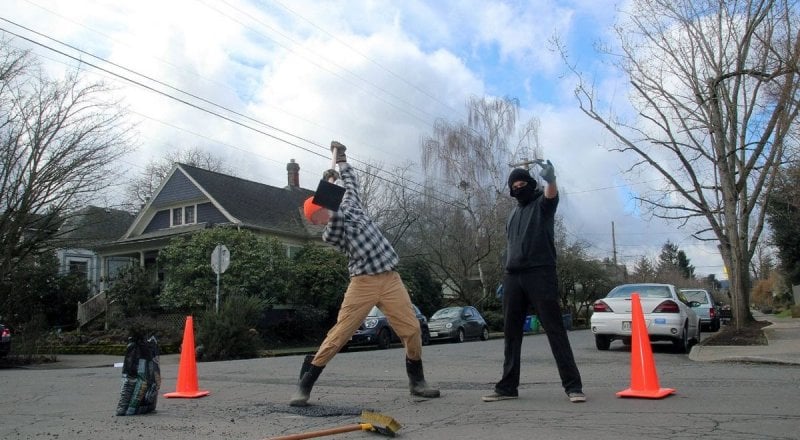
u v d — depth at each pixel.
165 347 19.03
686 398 5.72
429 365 10.30
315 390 7.25
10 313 21.31
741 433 4.30
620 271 68.25
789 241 34.97
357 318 6.01
